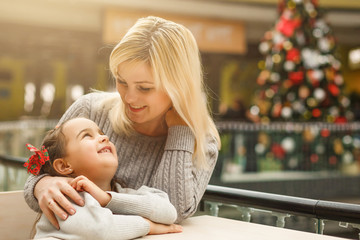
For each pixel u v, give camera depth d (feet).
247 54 48.83
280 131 22.30
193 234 3.91
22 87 56.08
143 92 4.23
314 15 22.07
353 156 23.53
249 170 21.99
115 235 3.54
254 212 5.28
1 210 4.85
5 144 22.34
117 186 4.51
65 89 53.11
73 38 44.06
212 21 42.98
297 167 22.52
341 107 22.63
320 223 4.65
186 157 4.47
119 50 4.14
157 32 4.24
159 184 4.42
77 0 38.91
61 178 4.06
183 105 4.39
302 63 21.72
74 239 3.51
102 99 5.23
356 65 58.85
